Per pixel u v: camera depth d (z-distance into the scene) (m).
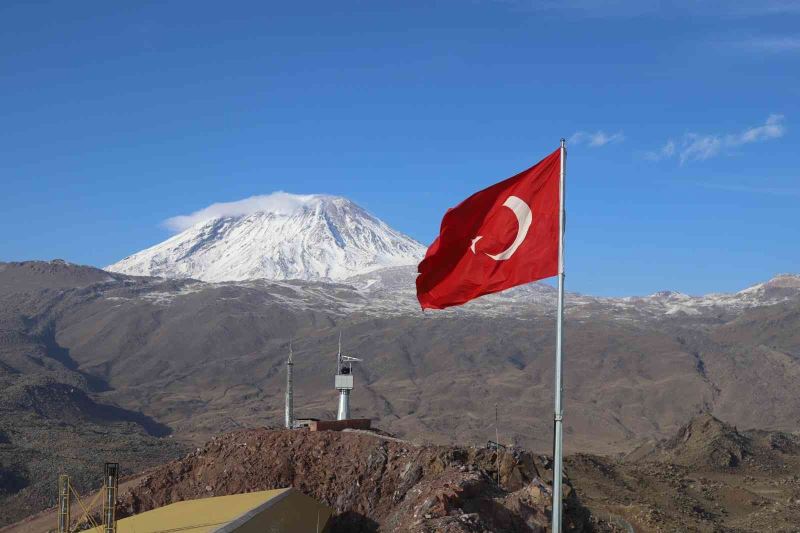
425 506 49.12
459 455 58.47
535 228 28.41
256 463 62.72
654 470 133.00
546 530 49.16
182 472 64.75
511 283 28.52
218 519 48.81
